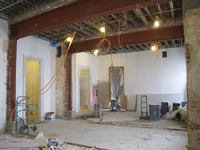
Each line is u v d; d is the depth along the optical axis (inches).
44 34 287.7
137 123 270.2
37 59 291.0
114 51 436.1
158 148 160.2
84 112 382.6
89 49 301.1
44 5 190.2
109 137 196.9
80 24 251.1
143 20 229.8
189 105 119.0
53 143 163.2
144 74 427.5
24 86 262.7
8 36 228.5
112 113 384.8
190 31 121.2
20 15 213.6
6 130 218.2
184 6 124.5
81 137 197.2
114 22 247.4
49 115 301.9
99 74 474.6
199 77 116.5
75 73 360.8
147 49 418.9
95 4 168.7
